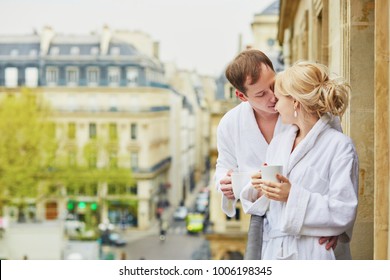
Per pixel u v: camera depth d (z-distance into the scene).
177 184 68.19
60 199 61.50
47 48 65.19
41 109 63.00
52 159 62.22
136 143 63.28
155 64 66.62
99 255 47.28
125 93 64.44
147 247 53.88
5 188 59.84
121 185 62.31
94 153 62.84
